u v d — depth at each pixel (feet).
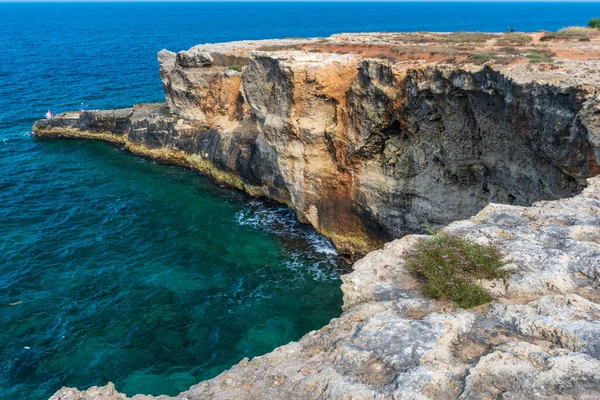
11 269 95.55
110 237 109.60
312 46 122.93
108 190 136.67
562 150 61.67
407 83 84.28
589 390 25.17
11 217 118.11
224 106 141.79
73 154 165.68
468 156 82.74
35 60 353.10
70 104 221.25
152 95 242.37
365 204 100.01
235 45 164.86
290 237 110.32
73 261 99.19
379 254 40.57
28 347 74.23
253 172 126.72
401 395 25.48
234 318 81.97
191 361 72.23
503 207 47.16
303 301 87.35
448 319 31.53
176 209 124.77
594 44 102.53
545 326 30.01
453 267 36.32
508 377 26.73
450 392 25.96
